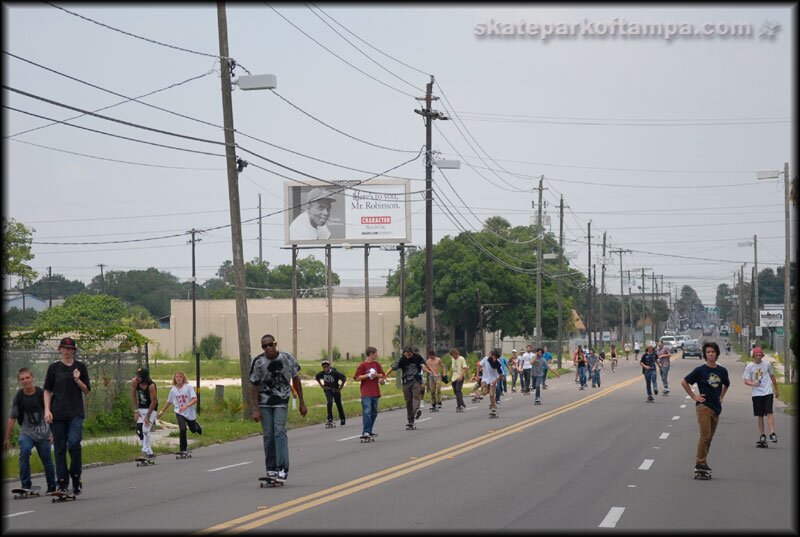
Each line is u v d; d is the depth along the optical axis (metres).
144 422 23.67
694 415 36.81
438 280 103.06
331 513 14.95
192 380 71.25
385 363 97.81
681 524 14.00
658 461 22.00
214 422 35.81
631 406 42.44
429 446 25.84
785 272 60.53
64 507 16.12
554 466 21.09
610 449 24.72
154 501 16.61
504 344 128.75
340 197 84.94
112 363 32.78
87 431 31.31
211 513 15.06
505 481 18.66
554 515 14.76
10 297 107.94
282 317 109.56
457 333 109.62
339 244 84.56
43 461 17.95
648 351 45.56
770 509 15.35
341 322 107.62
